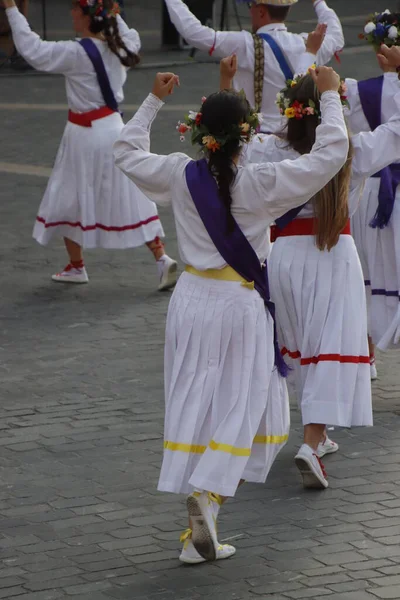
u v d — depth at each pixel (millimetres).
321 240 10445
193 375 8984
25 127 31250
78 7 17156
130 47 17578
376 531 9758
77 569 9102
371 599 8508
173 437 8945
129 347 15109
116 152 9352
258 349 9047
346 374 10547
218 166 8781
